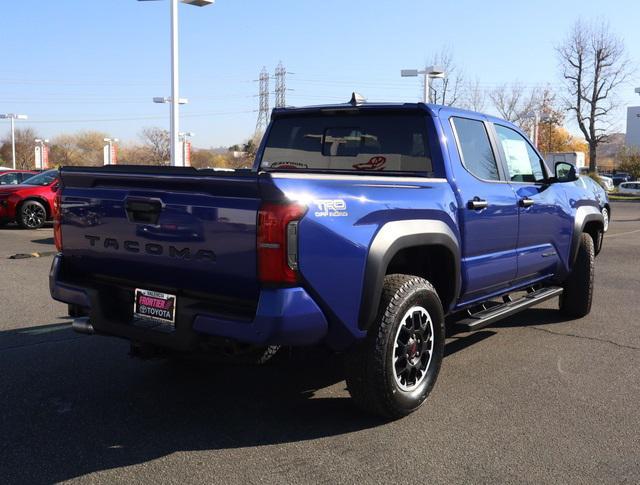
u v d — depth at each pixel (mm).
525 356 5391
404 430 3809
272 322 3193
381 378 3736
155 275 3732
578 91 53969
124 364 5062
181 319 3479
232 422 3924
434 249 4348
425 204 4098
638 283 9016
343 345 3578
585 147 77250
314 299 3350
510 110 44469
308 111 5293
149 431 3779
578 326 6473
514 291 5629
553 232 5898
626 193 49406
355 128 5055
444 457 3445
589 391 4516
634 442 3656
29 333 5918
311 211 3291
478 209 4680
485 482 3174
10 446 3555
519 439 3684
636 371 4988
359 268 3533
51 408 4129
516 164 5598
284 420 3961
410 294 3842
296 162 5410
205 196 3402
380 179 3828
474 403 4258
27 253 11016
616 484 3164
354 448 3555
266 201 3213
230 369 4969
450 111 4805
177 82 17516
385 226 3732
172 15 17172
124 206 3752
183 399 4316
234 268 3322
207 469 3295
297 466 3334
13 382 4613
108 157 26609
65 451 3498
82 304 3945
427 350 4133
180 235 3512
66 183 4176
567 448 3566
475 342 5844
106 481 3164
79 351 5387
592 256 6660
